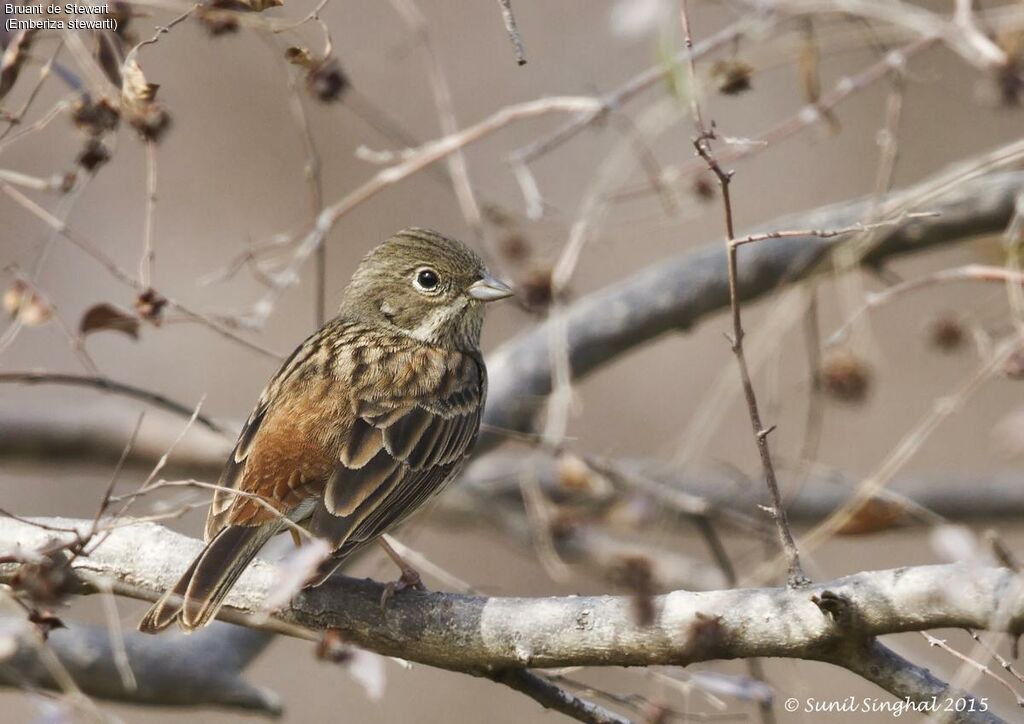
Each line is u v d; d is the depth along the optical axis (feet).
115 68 31.42
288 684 53.52
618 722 28.27
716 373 58.29
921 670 24.81
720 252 42.34
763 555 43.70
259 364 57.26
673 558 42.19
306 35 38.32
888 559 55.26
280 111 57.98
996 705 41.91
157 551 28.84
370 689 28.04
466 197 37.45
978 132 59.36
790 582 25.04
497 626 26.86
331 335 35.12
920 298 57.82
